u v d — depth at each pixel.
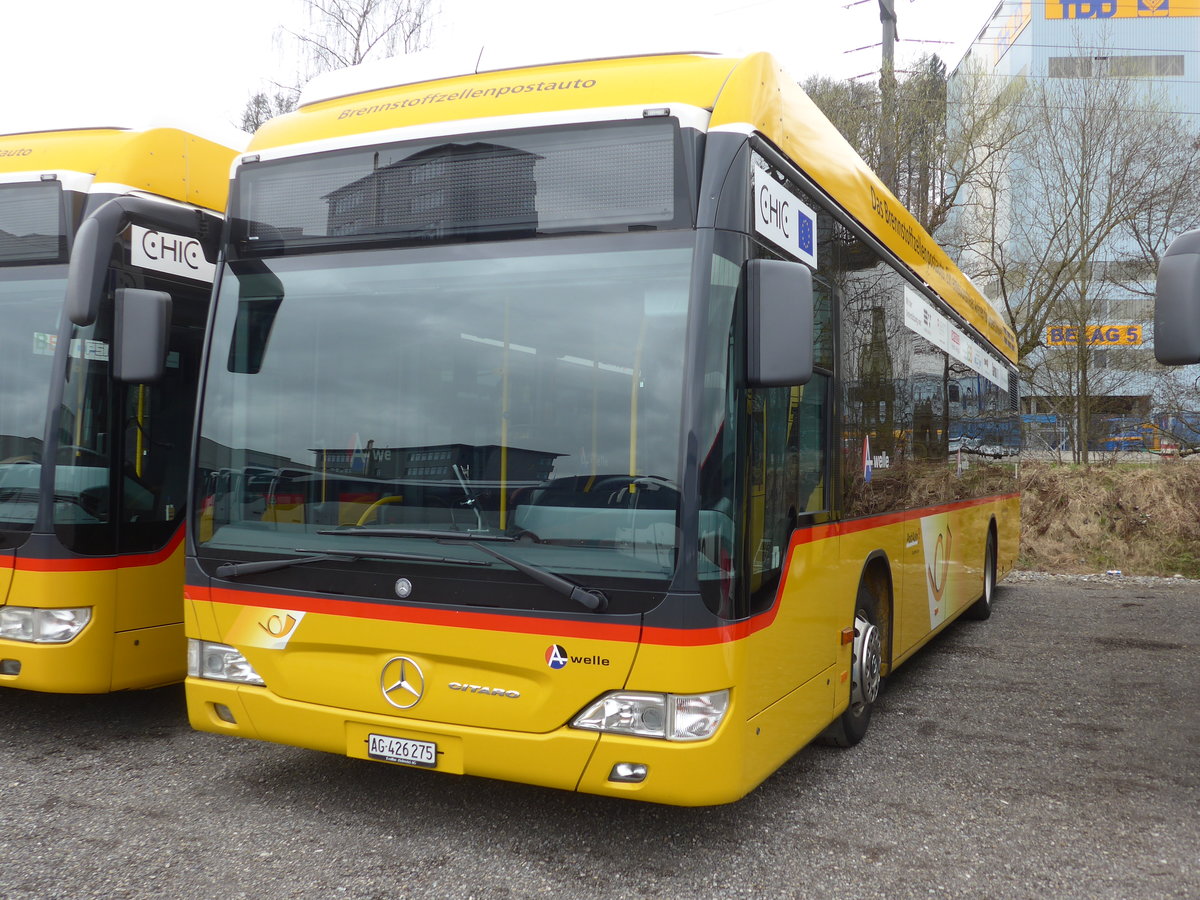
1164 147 18.75
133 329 4.46
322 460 4.18
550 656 3.69
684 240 3.75
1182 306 4.02
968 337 8.99
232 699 4.28
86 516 5.33
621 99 4.02
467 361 4.00
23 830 4.25
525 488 3.81
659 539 3.59
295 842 4.16
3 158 5.78
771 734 4.05
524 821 4.43
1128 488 16.80
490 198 4.05
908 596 6.56
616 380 3.74
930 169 21.00
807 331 3.64
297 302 4.36
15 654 5.23
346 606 4.03
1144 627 10.03
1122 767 5.37
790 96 4.52
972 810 4.66
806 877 3.88
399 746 3.96
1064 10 49.38
